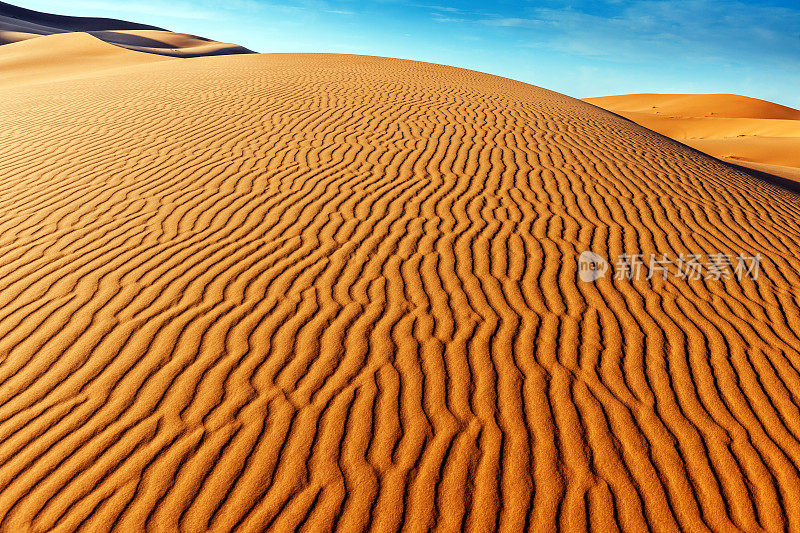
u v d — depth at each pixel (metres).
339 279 4.58
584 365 3.69
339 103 10.47
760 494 2.83
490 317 4.15
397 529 2.59
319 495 2.75
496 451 3.01
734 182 8.13
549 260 5.02
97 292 4.39
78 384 3.45
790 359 3.89
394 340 3.85
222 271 4.70
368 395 3.37
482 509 2.70
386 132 8.59
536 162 7.57
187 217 5.68
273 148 7.74
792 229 6.34
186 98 11.04
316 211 5.81
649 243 5.52
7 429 3.12
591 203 6.36
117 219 5.65
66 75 22.28
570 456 3.00
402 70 16.91
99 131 8.81
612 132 10.05
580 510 2.71
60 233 5.38
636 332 4.09
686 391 3.51
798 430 3.25
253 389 3.40
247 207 5.90
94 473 2.85
